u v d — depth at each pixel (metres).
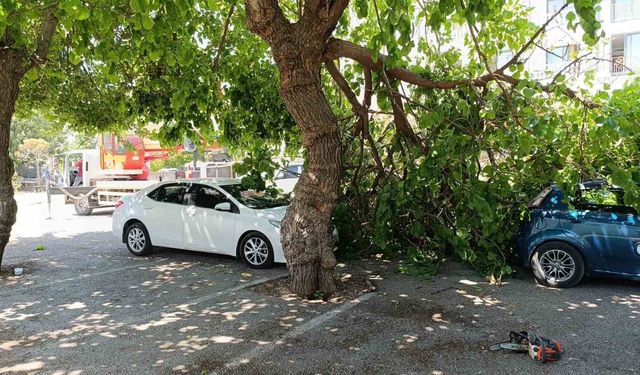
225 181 9.60
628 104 5.98
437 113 7.16
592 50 7.04
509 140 6.65
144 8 5.53
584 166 6.68
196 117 9.77
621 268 6.86
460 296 6.74
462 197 7.33
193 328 5.52
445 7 5.09
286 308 6.24
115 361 4.61
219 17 9.60
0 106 7.99
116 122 12.44
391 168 8.84
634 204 5.80
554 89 6.29
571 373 4.31
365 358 4.65
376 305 6.34
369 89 8.05
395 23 5.06
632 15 23.28
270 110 9.72
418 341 5.08
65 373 4.36
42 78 11.09
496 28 8.17
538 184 7.77
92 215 18.56
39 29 8.97
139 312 6.14
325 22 6.15
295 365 4.50
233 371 4.38
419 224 8.11
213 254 9.91
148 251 9.83
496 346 4.85
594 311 6.07
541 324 5.60
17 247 11.05
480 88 7.42
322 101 6.57
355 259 9.14
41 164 47.50
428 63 8.44
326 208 6.73
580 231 7.02
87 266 8.91
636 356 4.68
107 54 6.77
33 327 5.59
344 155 8.86
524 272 8.07
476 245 8.23
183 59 7.91
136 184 17.53
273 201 9.51
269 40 6.35
